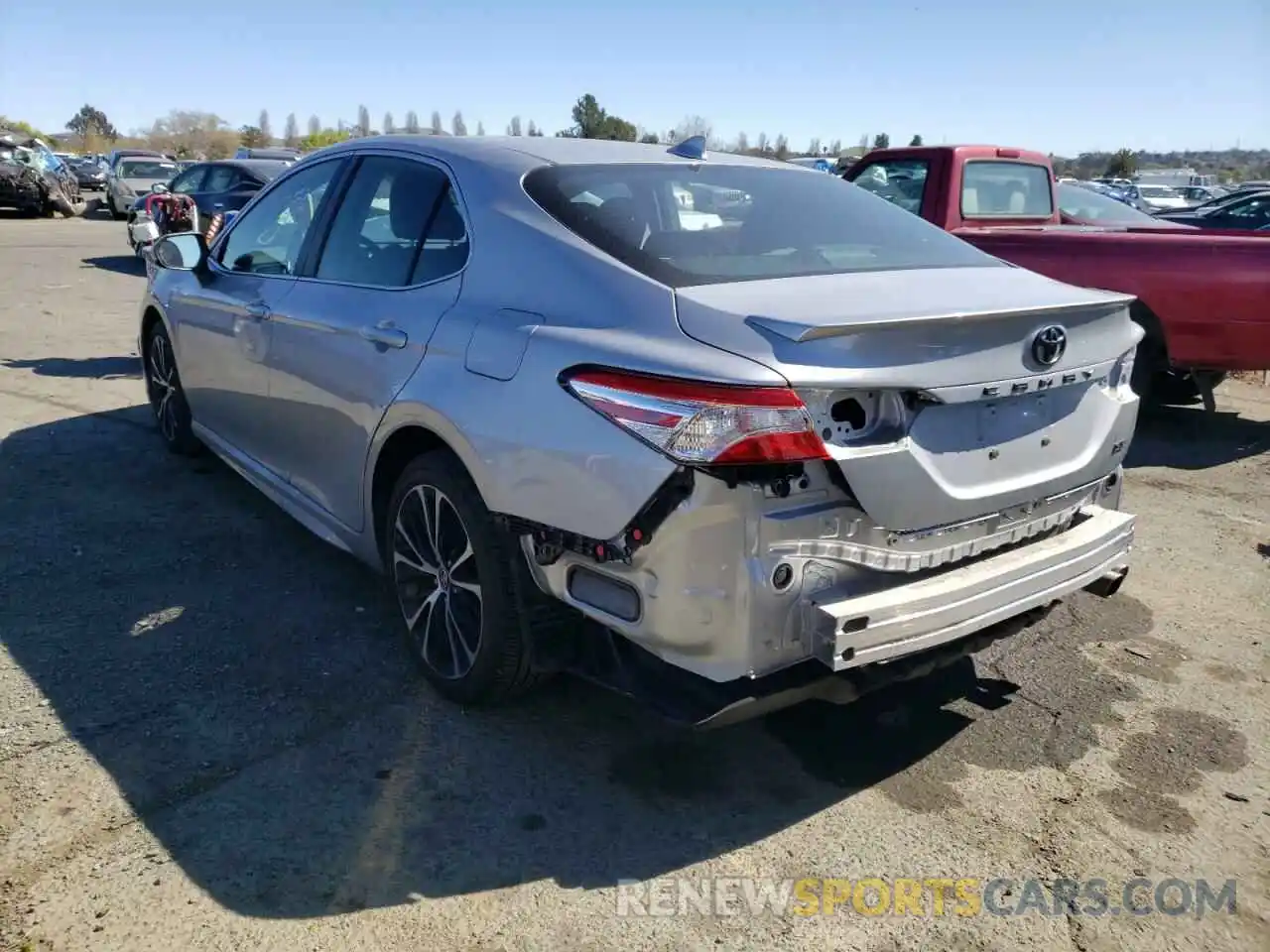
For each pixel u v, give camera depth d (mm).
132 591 4105
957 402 2656
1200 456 6723
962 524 2783
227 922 2404
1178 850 2816
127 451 5969
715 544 2432
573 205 3107
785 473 2424
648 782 3016
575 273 2898
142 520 4879
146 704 3291
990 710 3504
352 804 2848
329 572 4359
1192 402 8047
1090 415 3186
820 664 2588
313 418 3875
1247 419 7703
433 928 2424
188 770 2963
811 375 2414
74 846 2627
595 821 2836
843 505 2527
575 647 2938
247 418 4543
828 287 2840
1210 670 3830
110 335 9750
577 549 2652
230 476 5562
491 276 3119
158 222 9625
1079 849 2809
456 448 2982
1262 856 2801
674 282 2771
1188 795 3061
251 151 22141
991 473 2830
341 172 4082
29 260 16094
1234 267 6246
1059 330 2891
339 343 3629
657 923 2475
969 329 2658
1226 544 5117
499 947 2381
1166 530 5320
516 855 2686
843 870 2691
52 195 27000
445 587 3266
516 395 2807
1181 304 6398
